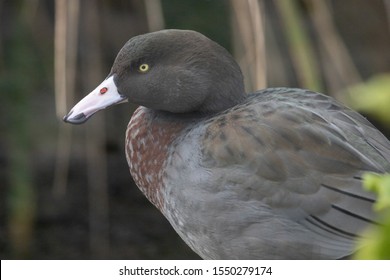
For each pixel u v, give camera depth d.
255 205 5.13
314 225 5.07
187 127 5.55
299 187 5.04
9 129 9.20
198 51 5.54
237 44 8.22
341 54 9.06
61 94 6.54
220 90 5.56
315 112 5.26
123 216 10.02
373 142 5.29
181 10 9.02
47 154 9.78
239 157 5.16
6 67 9.18
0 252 9.34
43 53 9.24
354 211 4.98
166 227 9.95
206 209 5.25
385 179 1.96
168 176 5.46
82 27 9.53
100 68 9.65
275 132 5.16
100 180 9.97
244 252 5.29
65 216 9.88
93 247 9.62
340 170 5.04
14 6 9.65
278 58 9.39
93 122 9.94
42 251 9.44
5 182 9.91
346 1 10.43
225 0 9.02
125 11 9.96
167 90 5.52
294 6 7.79
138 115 5.82
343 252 5.08
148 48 5.53
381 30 10.48
